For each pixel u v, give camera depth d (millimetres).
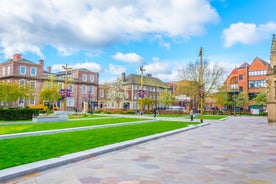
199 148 8602
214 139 11172
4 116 19672
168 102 61844
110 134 11492
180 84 49562
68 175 5062
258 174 5262
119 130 13562
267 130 16188
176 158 6863
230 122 25859
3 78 44969
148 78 78750
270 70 24281
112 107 62562
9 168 5039
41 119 18938
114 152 7738
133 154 7430
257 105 60250
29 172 5043
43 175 5023
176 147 8797
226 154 7500
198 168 5738
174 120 26547
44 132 11445
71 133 11664
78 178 4855
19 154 6457
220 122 25375
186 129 15523
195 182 4664
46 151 6957
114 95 58188
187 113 50938
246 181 4754
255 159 6789
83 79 55719
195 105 55125
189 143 9844
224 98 59656
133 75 73625
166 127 16203
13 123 16469
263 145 9383
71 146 7883
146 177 4969
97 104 58375
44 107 41375
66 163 5996
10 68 44281
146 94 72938
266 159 6801
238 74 68000
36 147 7559
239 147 8875
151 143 9805
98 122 19609
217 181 4738
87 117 28250
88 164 6059
